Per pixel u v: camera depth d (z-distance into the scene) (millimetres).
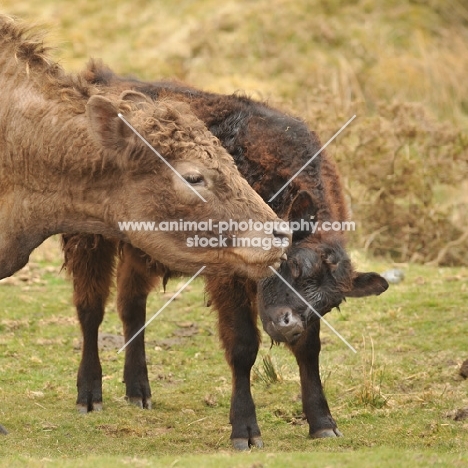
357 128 50844
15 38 27406
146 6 83188
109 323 41031
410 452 24406
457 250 51250
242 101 29594
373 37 77500
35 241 27109
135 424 29844
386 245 51375
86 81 27719
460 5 82188
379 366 34719
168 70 73188
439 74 74438
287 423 30328
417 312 40250
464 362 33375
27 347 38000
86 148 25688
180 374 35375
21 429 28797
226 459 23469
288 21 78188
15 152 26531
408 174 50719
